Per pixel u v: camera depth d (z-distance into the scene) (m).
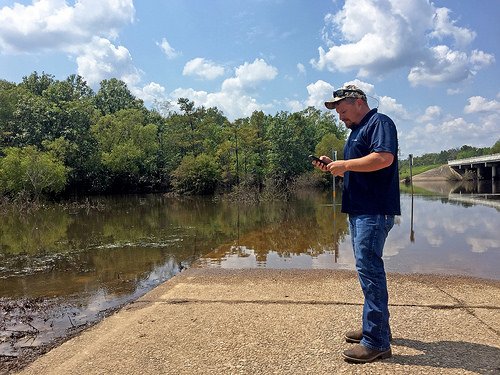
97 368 2.64
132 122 47.25
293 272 5.99
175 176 38.88
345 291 4.50
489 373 2.26
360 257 2.53
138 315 3.90
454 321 3.26
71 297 5.44
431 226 11.33
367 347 2.50
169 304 4.23
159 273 6.78
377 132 2.44
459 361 2.44
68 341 3.30
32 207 23.19
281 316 3.55
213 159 40.47
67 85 47.00
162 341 3.07
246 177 36.56
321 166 2.76
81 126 41.06
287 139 45.47
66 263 7.87
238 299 4.29
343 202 2.69
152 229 12.77
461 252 7.50
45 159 29.61
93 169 41.25
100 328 3.60
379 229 2.47
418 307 3.72
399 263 6.55
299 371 2.42
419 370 2.33
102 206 24.28
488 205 18.19
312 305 3.89
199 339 3.06
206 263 7.12
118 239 10.79
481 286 4.76
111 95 63.97
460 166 65.38
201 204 25.00
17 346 3.60
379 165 2.35
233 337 3.06
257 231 11.59
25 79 53.69
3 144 35.97
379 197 2.49
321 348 2.76
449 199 22.70
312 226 12.33
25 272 7.16
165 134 49.84
